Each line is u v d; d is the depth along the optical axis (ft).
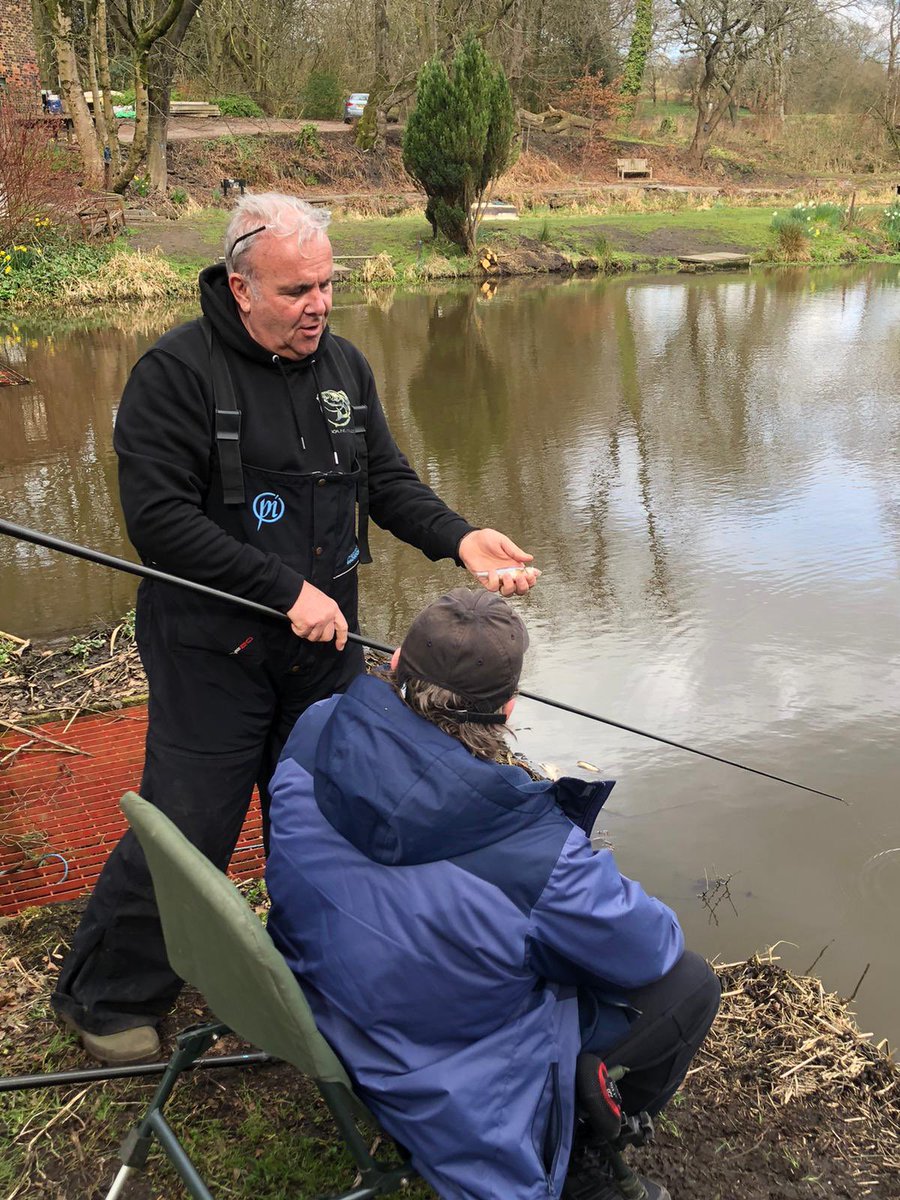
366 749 4.74
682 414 26.30
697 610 15.19
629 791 10.87
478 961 4.58
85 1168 6.21
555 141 101.86
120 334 38.91
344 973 4.74
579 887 4.63
